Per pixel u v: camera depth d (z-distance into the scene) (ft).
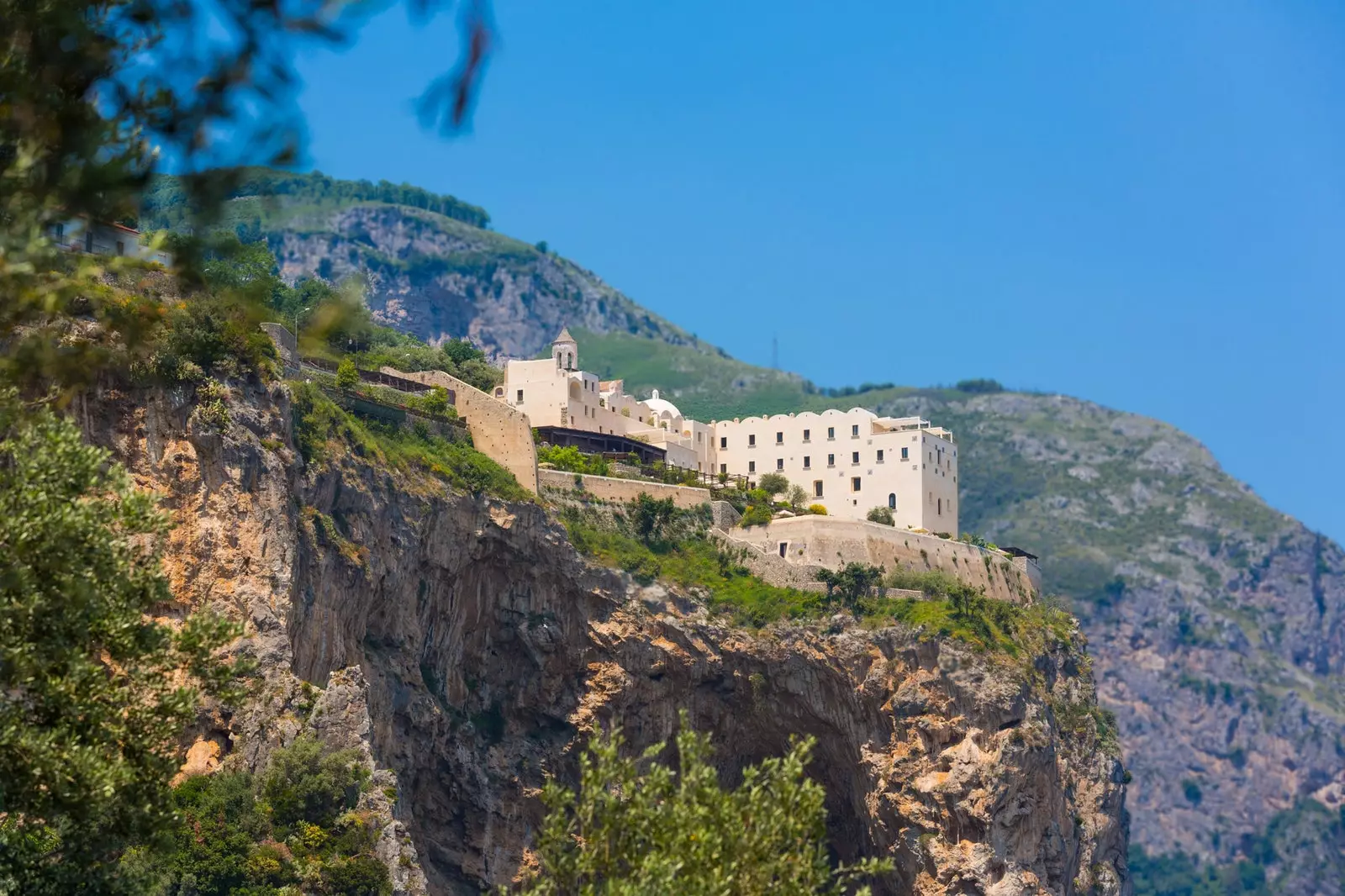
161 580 235.81
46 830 245.45
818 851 263.08
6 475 221.46
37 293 181.78
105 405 494.59
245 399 528.22
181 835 444.96
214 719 492.13
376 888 480.23
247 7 172.14
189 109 175.83
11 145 175.52
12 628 217.97
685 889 247.70
